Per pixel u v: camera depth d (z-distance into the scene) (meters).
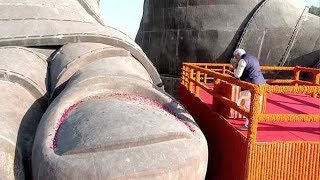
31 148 5.58
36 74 7.26
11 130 5.46
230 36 17.61
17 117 5.90
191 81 9.62
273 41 16.98
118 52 7.93
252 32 17.19
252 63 6.44
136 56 8.43
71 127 4.99
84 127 4.82
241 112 5.58
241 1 17.80
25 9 8.66
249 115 5.27
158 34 20.12
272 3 17.45
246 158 5.29
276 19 17.06
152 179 4.29
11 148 5.18
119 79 6.20
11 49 7.62
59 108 5.55
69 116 5.35
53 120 5.31
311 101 10.01
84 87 5.96
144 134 4.52
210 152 7.38
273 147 5.31
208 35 17.95
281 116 5.24
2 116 5.61
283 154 5.36
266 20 17.11
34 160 4.94
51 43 7.98
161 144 4.59
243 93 6.54
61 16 8.79
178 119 5.60
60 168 4.36
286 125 6.96
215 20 17.91
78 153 4.44
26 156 5.47
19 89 6.59
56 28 8.20
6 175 4.99
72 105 5.71
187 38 18.52
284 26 16.91
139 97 6.06
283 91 5.16
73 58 7.42
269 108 8.91
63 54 7.83
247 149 5.28
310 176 5.45
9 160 5.09
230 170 6.01
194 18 18.30
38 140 5.07
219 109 7.18
